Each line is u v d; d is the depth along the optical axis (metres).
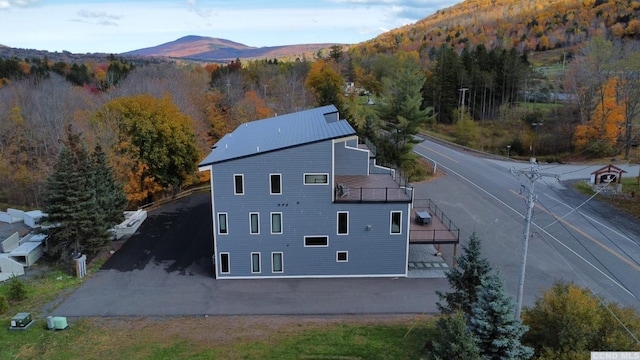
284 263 24.84
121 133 38.69
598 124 58.25
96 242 26.52
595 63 61.88
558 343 15.52
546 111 75.38
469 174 45.72
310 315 20.98
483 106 81.31
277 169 23.64
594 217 33.12
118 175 36.50
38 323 20.12
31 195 44.03
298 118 33.22
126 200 32.50
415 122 45.19
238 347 18.19
